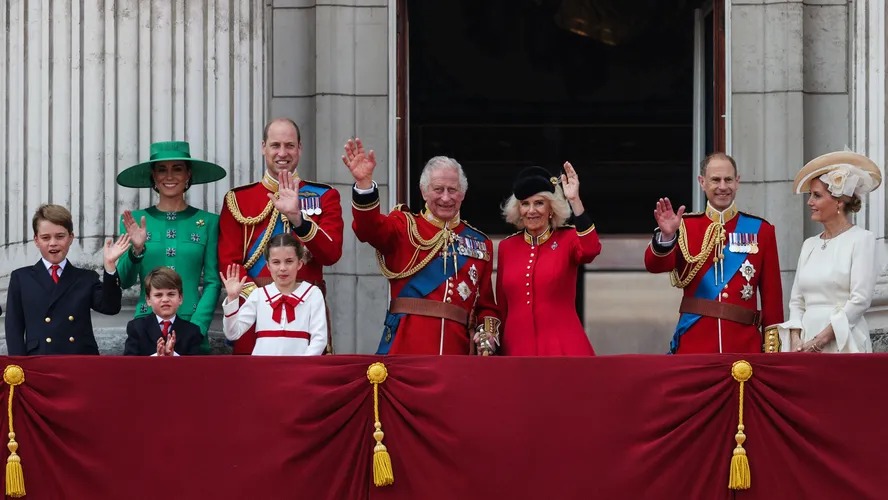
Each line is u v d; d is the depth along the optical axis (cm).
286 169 3459
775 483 3000
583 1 5159
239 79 3981
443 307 3328
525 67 5288
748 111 4072
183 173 3525
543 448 3003
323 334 3256
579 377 3022
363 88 4084
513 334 3328
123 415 3006
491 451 3003
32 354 3319
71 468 2998
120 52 3894
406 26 4203
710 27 4328
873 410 2997
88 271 3412
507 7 5244
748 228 3438
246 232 3481
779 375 3016
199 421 3006
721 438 3012
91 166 3862
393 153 4097
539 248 3384
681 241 3431
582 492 2994
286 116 4100
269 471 2994
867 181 3288
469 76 5278
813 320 3291
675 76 5228
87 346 3359
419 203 5278
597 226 5388
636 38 5162
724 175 3422
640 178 5356
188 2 3938
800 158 4044
